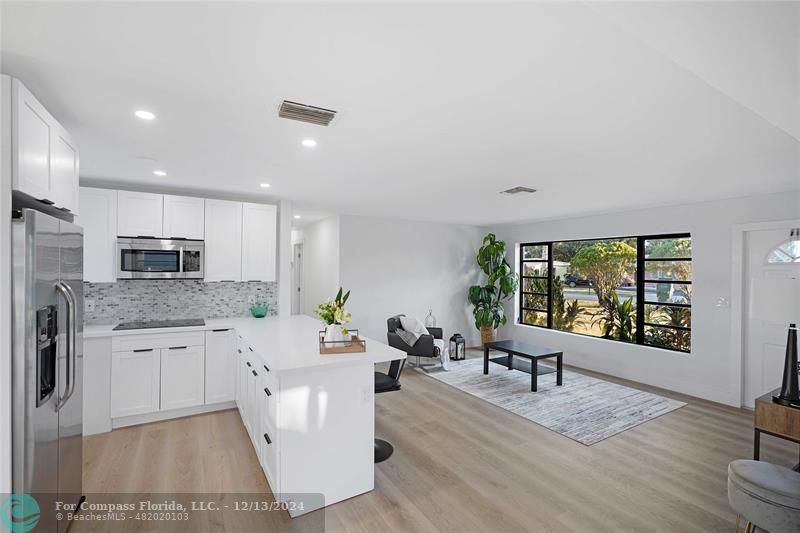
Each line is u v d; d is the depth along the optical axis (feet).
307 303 25.48
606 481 8.79
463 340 20.54
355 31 4.52
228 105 6.60
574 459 9.81
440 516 7.47
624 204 15.61
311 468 7.68
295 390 7.54
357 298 20.02
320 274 22.56
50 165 6.19
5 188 5.04
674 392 15.46
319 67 5.36
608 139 8.09
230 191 13.91
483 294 22.67
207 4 4.02
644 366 16.62
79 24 4.36
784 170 10.22
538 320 22.26
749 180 11.32
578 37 4.61
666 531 7.08
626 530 7.09
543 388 15.79
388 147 8.75
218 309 14.79
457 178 11.60
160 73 5.53
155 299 13.73
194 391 12.29
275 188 13.35
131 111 6.85
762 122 7.09
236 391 12.78
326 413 7.83
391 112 6.86
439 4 4.03
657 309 16.81
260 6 4.06
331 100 6.39
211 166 10.51
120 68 5.38
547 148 8.73
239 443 10.40
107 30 4.49
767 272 13.21
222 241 13.94
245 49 4.91
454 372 18.15
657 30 3.67
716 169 10.20
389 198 15.06
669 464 9.61
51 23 4.33
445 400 14.25
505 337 23.68
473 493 8.25
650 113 6.79
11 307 5.08
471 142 8.38
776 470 6.46
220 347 12.71
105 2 3.98
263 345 9.41
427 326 21.26
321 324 13.04
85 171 11.10
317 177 11.72
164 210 12.94
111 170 10.97
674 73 5.43
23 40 4.67
